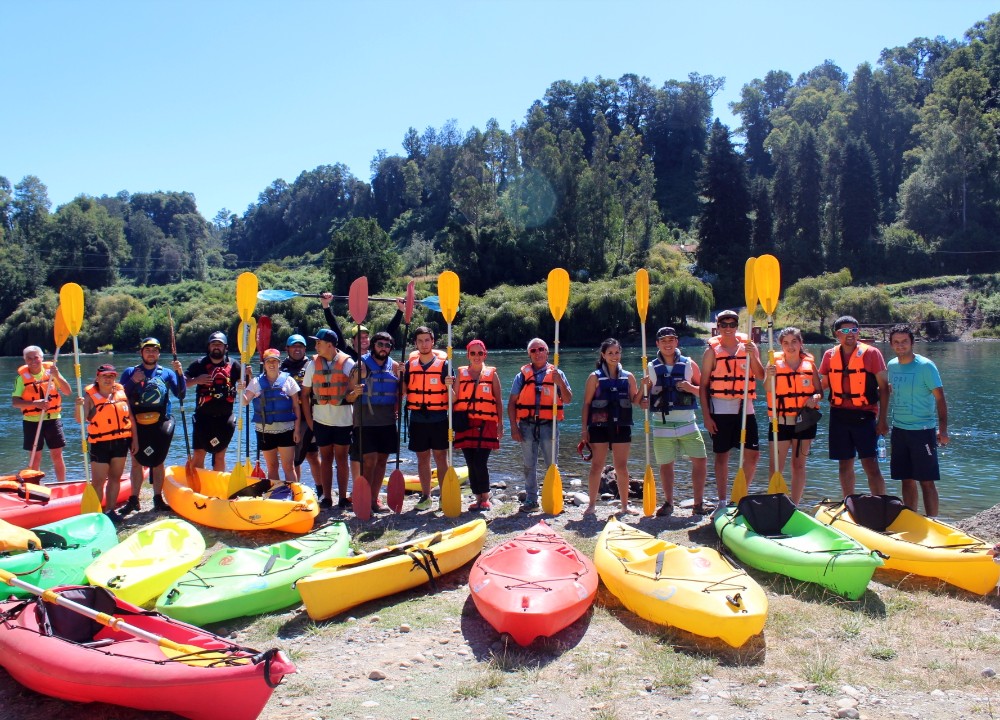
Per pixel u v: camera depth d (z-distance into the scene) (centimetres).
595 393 692
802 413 665
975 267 6306
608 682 388
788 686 382
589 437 694
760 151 11269
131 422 708
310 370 723
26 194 9994
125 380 718
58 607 412
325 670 408
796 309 4988
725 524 595
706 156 6800
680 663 407
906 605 482
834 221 6662
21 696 384
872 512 589
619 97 12338
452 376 742
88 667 360
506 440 1519
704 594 446
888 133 9462
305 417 737
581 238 6688
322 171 15112
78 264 8094
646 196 7369
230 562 521
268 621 477
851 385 641
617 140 8106
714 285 6341
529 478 728
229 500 659
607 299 4659
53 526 575
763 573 540
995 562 493
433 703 371
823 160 7238
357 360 727
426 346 733
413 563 517
